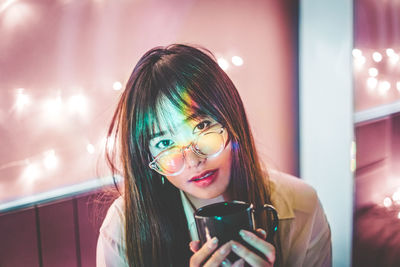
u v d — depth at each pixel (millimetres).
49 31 1181
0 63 1103
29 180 1181
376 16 1791
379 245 1692
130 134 793
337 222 1749
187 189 806
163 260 878
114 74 1321
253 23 1670
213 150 767
